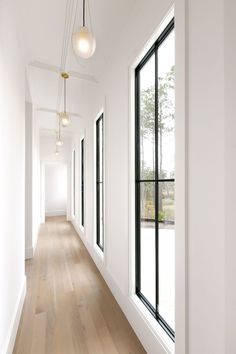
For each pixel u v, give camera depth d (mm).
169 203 1727
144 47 1837
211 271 1037
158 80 1827
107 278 2967
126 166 2238
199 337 1113
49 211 10242
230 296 919
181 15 1234
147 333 1739
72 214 8203
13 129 1957
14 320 1897
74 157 7426
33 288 2885
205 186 1081
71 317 2230
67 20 2270
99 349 1794
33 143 4695
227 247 931
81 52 1582
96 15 2172
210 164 1049
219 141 993
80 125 5941
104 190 3037
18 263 2236
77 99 4602
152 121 1992
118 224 2520
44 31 2461
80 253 4438
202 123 1104
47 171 10258
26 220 4188
